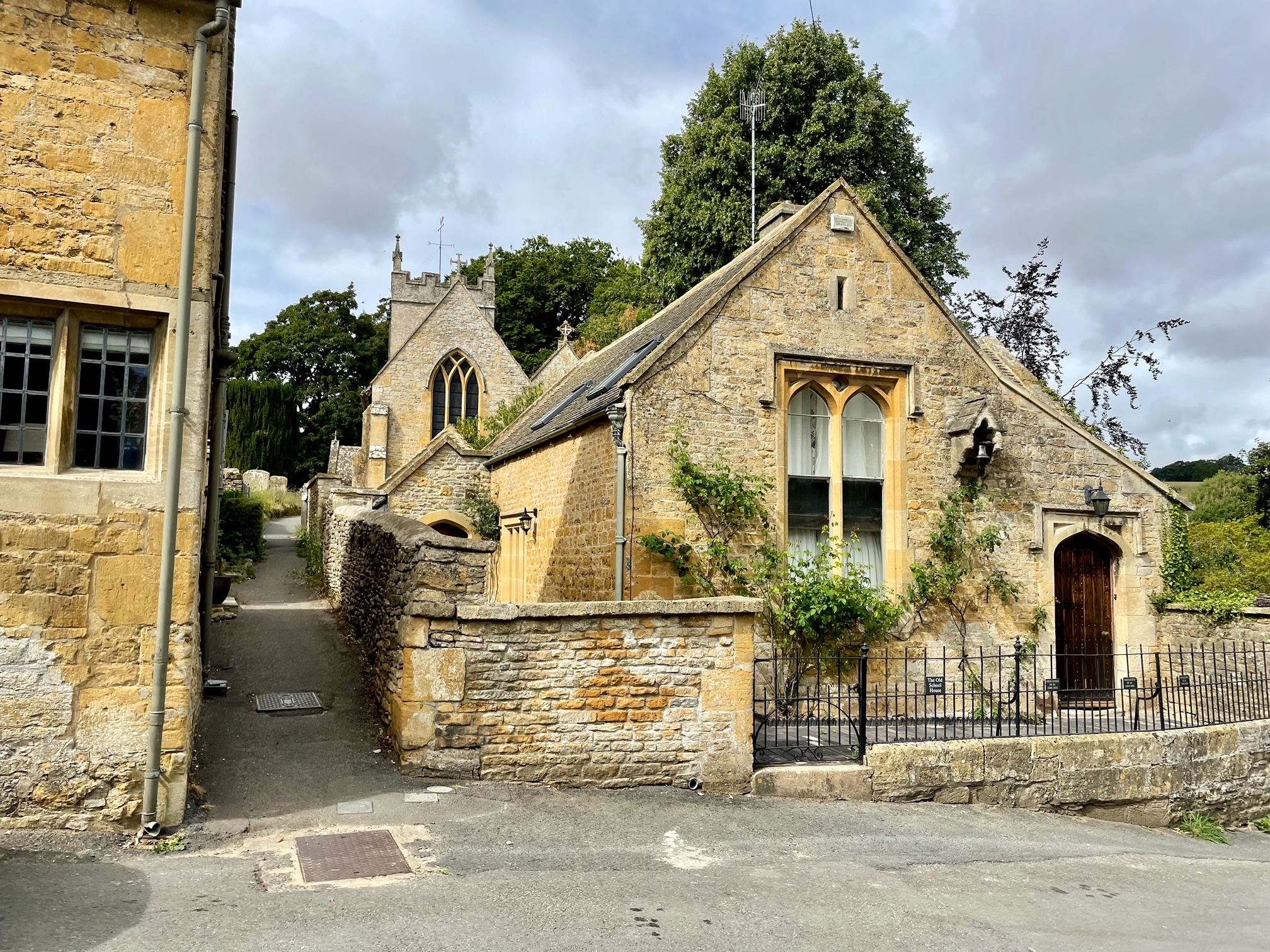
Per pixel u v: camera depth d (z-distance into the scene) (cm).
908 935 589
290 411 5678
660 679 895
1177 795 1124
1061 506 1443
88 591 689
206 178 743
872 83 3017
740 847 755
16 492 675
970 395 1420
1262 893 788
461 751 852
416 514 2200
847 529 1371
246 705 1078
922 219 3094
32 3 702
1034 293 2923
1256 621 1324
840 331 1359
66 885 578
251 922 534
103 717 688
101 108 715
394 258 4547
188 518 720
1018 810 1030
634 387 1243
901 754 984
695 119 3347
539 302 5612
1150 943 613
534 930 549
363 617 1284
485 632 861
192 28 744
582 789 867
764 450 1298
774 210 1739
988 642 1377
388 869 642
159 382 727
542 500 1680
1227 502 3247
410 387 3919
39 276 690
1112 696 1457
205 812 743
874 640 1320
